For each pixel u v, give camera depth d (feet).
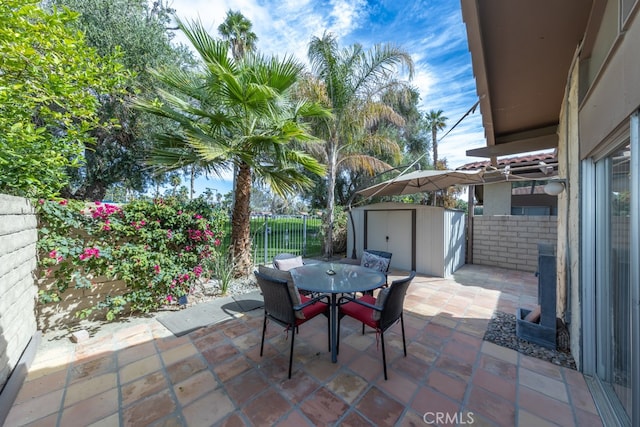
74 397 6.84
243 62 15.08
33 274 9.37
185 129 13.21
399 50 21.74
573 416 6.28
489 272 21.50
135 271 11.60
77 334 9.71
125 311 12.25
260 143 14.69
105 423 6.05
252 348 9.34
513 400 6.82
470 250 25.03
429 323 11.47
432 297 15.02
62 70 9.28
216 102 15.26
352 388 7.25
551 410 6.47
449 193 44.14
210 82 13.57
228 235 18.98
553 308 9.36
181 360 8.55
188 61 25.64
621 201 6.11
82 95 10.09
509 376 7.77
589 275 7.63
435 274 20.25
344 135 24.61
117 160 24.91
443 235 19.95
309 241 27.78
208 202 15.16
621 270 6.18
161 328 10.83
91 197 25.53
